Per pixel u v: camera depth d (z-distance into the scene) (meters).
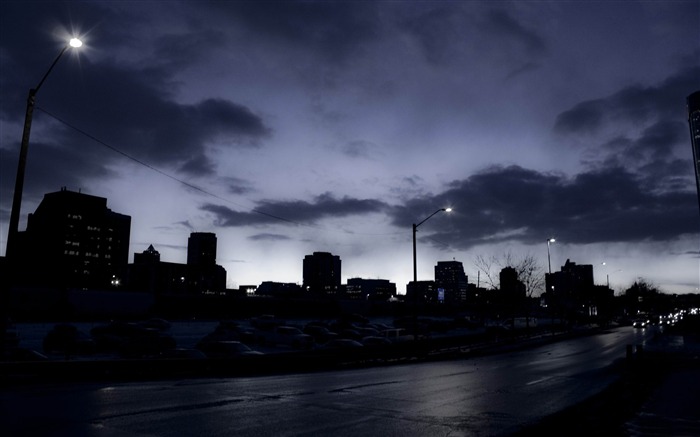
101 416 11.02
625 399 15.56
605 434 10.38
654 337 57.81
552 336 66.62
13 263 17.61
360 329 53.12
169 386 16.94
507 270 77.88
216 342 28.31
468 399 15.87
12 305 67.44
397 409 13.52
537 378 22.78
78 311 72.38
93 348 34.59
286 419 11.57
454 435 10.45
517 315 107.81
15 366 16.48
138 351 32.97
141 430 9.78
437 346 41.41
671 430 10.89
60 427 9.74
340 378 21.62
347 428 10.81
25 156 18.00
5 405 12.13
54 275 148.50
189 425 10.43
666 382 20.25
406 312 129.00
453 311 145.88
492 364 31.19
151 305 82.19
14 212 17.69
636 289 148.75
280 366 25.59
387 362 32.12
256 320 65.69
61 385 16.34
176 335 50.84
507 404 14.96
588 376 23.81
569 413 12.91
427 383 20.30
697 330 75.38
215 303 92.62
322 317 107.06
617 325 113.50
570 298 139.50
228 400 14.02
